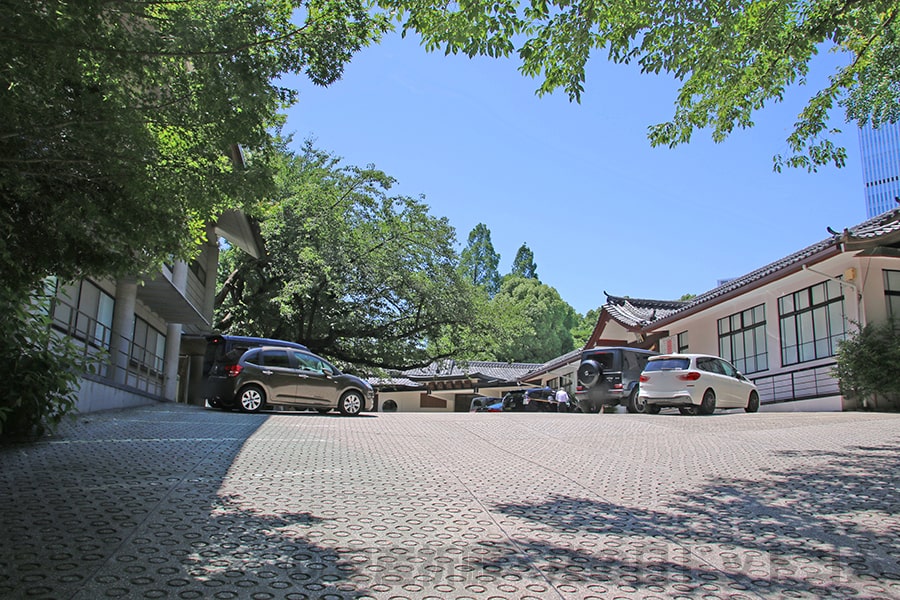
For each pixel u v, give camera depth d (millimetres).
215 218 5965
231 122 4930
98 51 4262
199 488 6207
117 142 4676
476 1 6938
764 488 6777
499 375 49312
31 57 3945
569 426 13672
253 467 7496
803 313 21141
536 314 54469
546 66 7871
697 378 17641
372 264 30141
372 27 5316
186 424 12062
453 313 30938
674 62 8031
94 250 5680
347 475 7230
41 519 4844
